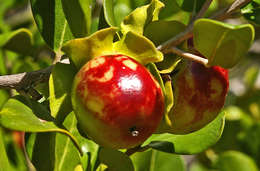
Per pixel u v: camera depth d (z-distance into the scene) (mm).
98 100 228
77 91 231
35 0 265
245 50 227
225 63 231
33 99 241
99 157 258
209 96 251
